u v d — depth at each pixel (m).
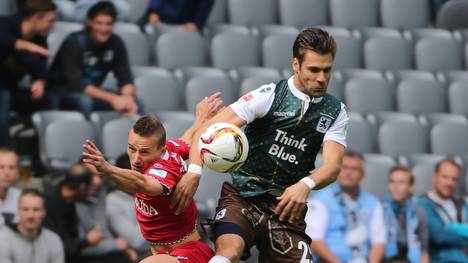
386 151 43.81
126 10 44.44
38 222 31.53
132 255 33.53
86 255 32.97
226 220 21.58
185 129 38.69
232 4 47.88
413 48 49.53
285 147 21.47
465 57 50.53
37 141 37.28
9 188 32.59
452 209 37.69
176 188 20.61
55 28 41.50
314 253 34.62
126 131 37.75
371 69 48.22
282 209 20.56
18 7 38.62
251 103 21.19
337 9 49.78
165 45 43.84
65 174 35.00
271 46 45.53
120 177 19.66
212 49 44.97
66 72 37.81
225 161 20.33
